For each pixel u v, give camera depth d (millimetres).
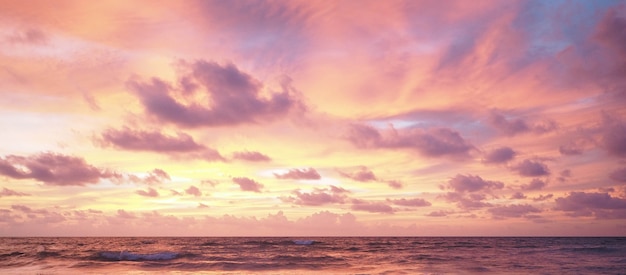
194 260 42906
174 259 44062
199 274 32125
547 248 63844
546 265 37781
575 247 66000
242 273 32938
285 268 36594
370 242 94625
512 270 34094
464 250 60312
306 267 37344
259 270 35219
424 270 34562
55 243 87625
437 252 55688
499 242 94875
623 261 41531
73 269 35062
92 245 76750
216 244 77812
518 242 93875
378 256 48594
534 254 51312
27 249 60656
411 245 77500
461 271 33594
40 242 94000
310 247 67438
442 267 36656
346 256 48250
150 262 40656
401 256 48656
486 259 44281
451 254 51938
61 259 43406
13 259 43281
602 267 35969
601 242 92188
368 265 38781
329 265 38781
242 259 43938
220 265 38281
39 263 39656
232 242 87000
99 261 41500
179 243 84938
